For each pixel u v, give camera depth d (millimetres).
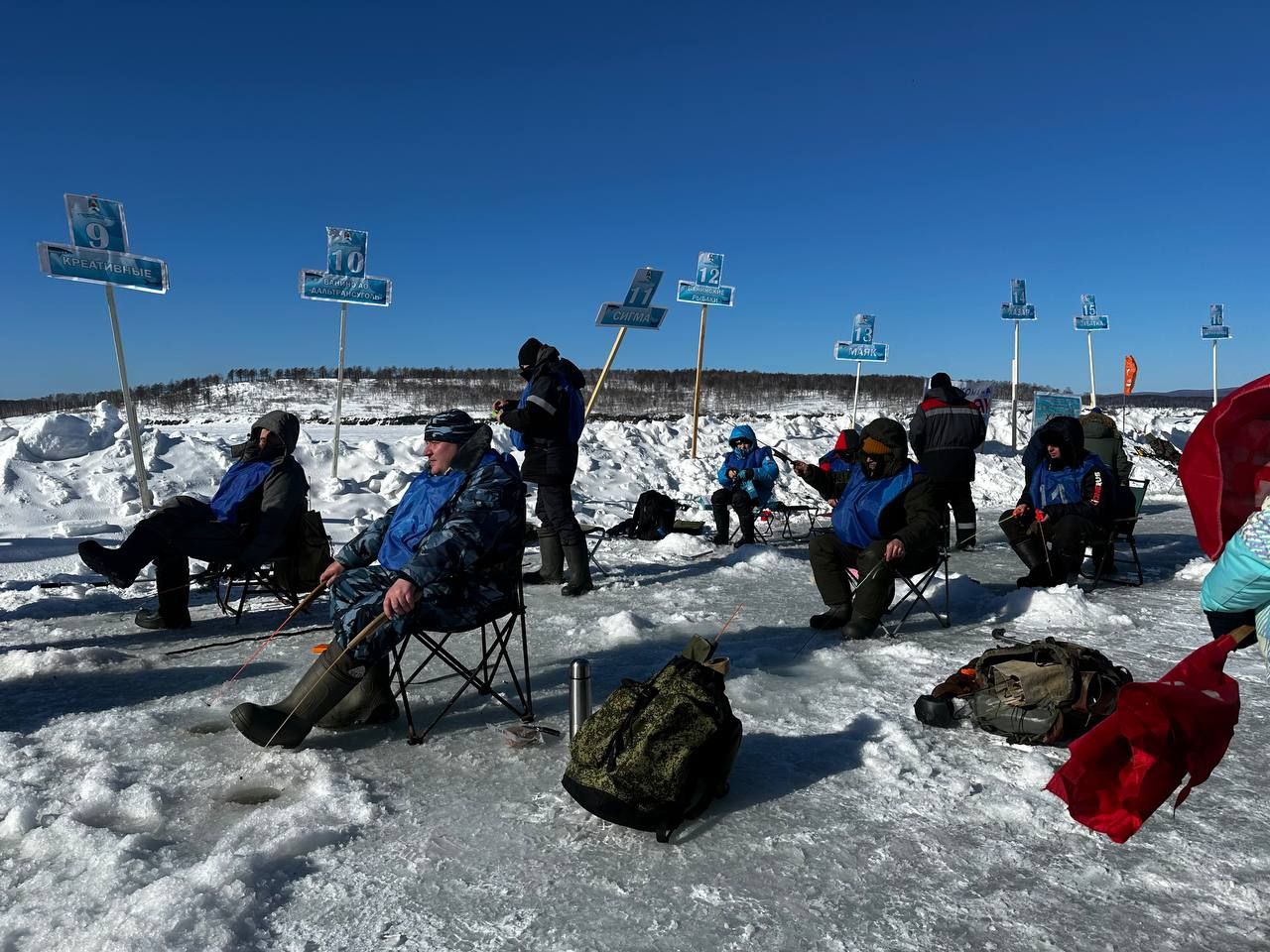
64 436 10789
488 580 3891
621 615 5848
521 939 2420
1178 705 2193
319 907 2566
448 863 2822
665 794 2922
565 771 3389
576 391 7008
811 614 6293
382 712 4051
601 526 10406
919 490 5488
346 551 4055
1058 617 6023
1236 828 3037
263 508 5746
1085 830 3025
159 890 2525
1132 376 26672
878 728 3943
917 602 6414
